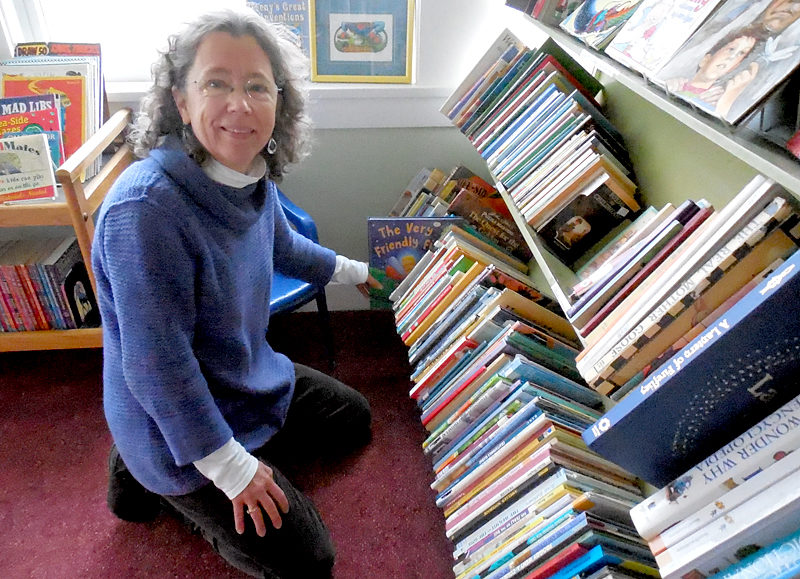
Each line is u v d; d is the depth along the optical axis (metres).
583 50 1.09
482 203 1.64
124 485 1.34
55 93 1.64
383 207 2.01
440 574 1.34
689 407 0.67
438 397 1.37
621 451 0.73
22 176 1.49
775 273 0.56
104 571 1.33
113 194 0.93
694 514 0.68
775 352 0.61
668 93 0.79
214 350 1.11
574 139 1.14
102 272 1.00
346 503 1.49
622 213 1.11
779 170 0.60
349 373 1.88
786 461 0.63
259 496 1.09
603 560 0.88
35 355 1.91
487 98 1.40
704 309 0.75
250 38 0.95
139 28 1.83
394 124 1.83
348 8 1.70
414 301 1.53
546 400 1.12
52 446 1.62
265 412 1.29
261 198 1.10
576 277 1.12
